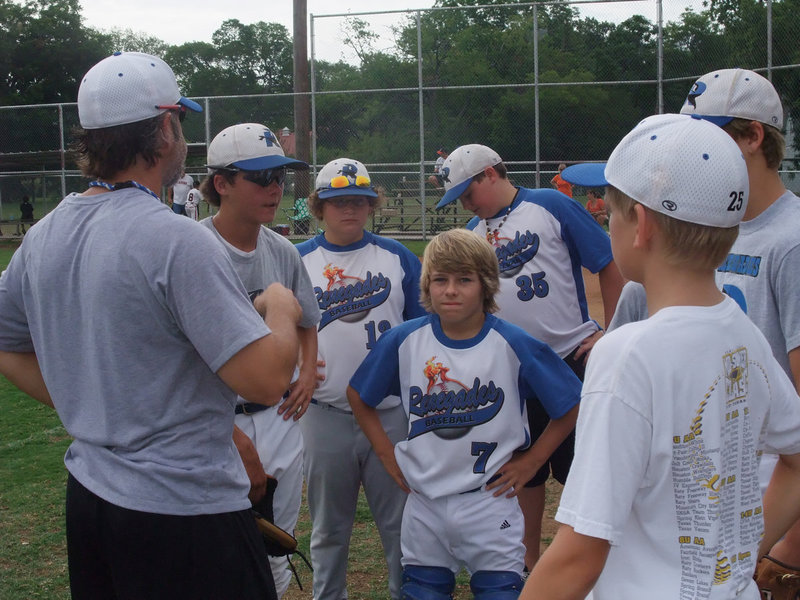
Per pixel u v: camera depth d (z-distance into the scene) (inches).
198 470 74.5
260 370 73.0
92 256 73.6
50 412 263.9
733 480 60.7
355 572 149.9
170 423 74.1
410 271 135.6
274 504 114.9
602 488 55.1
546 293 141.4
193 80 2383.1
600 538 54.6
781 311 85.1
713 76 89.4
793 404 65.7
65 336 75.8
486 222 146.4
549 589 55.7
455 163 142.6
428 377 110.3
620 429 55.9
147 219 73.6
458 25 703.7
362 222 132.2
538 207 142.2
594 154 697.6
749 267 87.4
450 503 108.3
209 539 75.1
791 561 77.5
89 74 77.2
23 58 1594.5
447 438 108.8
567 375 110.1
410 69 710.5
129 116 75.2
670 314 58.6
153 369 73.6
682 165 57.6
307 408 123.0
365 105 716.0
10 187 827.4
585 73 692.7
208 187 110.5
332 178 129.8
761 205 87.7
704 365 58.2
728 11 644.7
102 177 77.6
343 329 129.0
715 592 57.8
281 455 113.3
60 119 796.0
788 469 68.1
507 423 108.7
